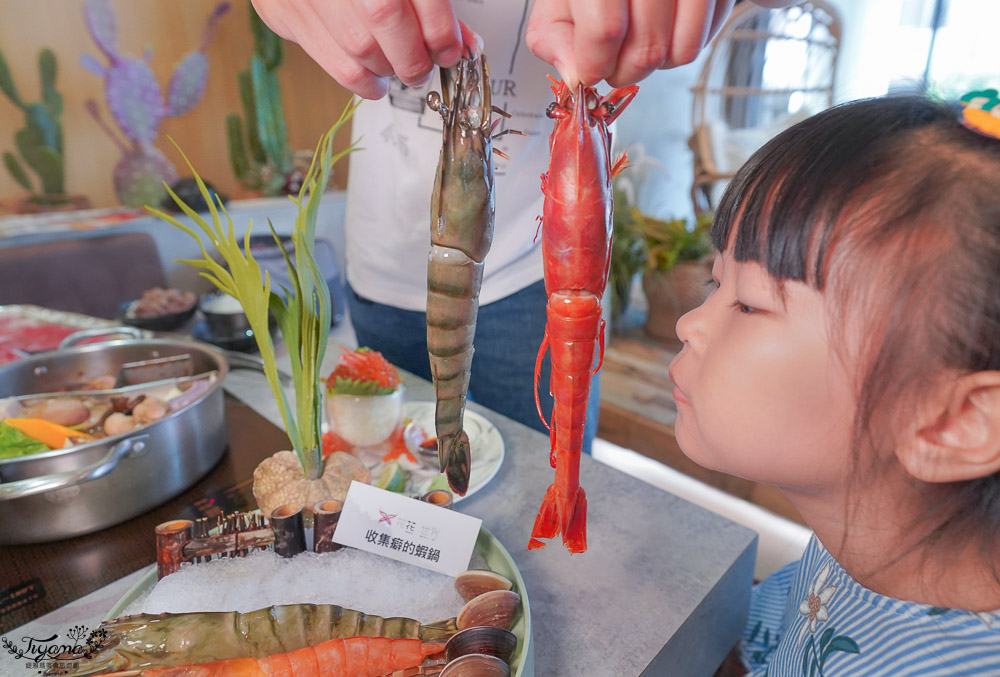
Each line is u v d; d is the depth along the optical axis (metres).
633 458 1.43
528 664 0.37
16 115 1.37
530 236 0.78
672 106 2.29
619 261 1.75
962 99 0.29
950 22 1.82
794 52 2.13
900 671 0.33
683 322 0.36
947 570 0.31
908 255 0.26
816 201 0.28
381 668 0.38
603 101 0.33
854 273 0.27
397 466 0.59
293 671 0.37
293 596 0.44
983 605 0.31
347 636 0.39
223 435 0.66
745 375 0.31
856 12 2.04
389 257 0.84
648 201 2.34
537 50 0.33
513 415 0.89
